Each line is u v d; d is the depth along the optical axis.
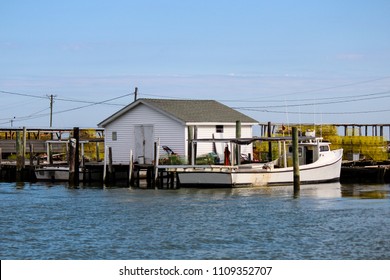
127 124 71.81
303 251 34.16
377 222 41.56
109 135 73.06
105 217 44.59
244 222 42.03
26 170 75.06
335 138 74.69
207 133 70.00
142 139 70.88
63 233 39.16
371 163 72.31
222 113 72.75
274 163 65.12
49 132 97.31
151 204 50.66
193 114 69.81
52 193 59.75
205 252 34.16
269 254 33.62
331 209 47.09
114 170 69.69
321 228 39.78
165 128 69.44
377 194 56.03
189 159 63.94
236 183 59.81
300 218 43.28
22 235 38.66
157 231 39.47
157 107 69.44
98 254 33.97
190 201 52.09
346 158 74.12
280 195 55.38
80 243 36.44
